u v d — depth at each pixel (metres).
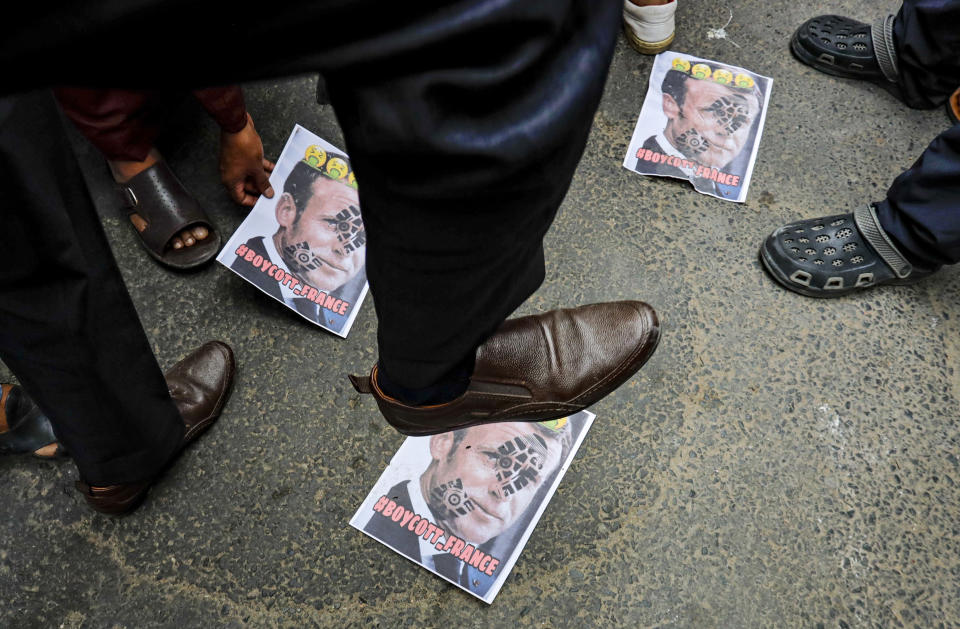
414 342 0.66
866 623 1.24
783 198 1.64
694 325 1.50
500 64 0.44
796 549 1.29
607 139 1.71
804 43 1.79
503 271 0.61
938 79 1.68
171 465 1.38
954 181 1.32
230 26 0.39
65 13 0.36
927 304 1.53
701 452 1.38
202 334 1.51
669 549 1.29
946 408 1.42
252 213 1.57
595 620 1.24
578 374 1.03
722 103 1.75
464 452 1.38
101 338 0.99
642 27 1.76
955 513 1.33
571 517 1.32
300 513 1.34
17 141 0.76
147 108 1.45
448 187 0.48
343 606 1.26
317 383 1.45
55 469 1.38
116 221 1.62
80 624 1.26
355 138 0.47
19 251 0.83
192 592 1.28
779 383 1.44
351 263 1.55
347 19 0.40
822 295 1.52
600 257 1.57
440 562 1.29
